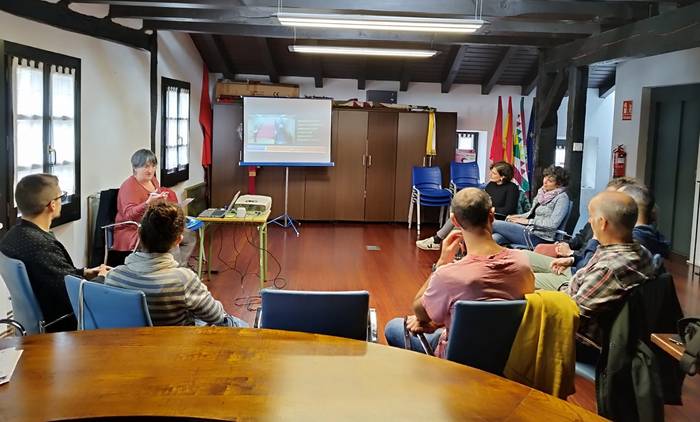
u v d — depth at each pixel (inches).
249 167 336.8
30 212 102.6
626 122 292.7
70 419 53.9
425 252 266.1
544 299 81.1
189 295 90.1
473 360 81.8
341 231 318.0
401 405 58.2
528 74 349.1
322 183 344.2
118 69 219.3
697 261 241.9
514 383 64.8
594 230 97.0
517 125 355.9
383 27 174.9
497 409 58.1
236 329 79.4
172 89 279.6
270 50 324.8
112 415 54.6
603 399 89.5
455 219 92.4
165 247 90.0
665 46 188.9
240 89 346.3
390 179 347.6
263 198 201.2
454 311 79.4
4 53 141.7
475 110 365.4
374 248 273.1
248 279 211.5
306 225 335.6
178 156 292.5
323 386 62.0
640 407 85.7
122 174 225.1
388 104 346.6
